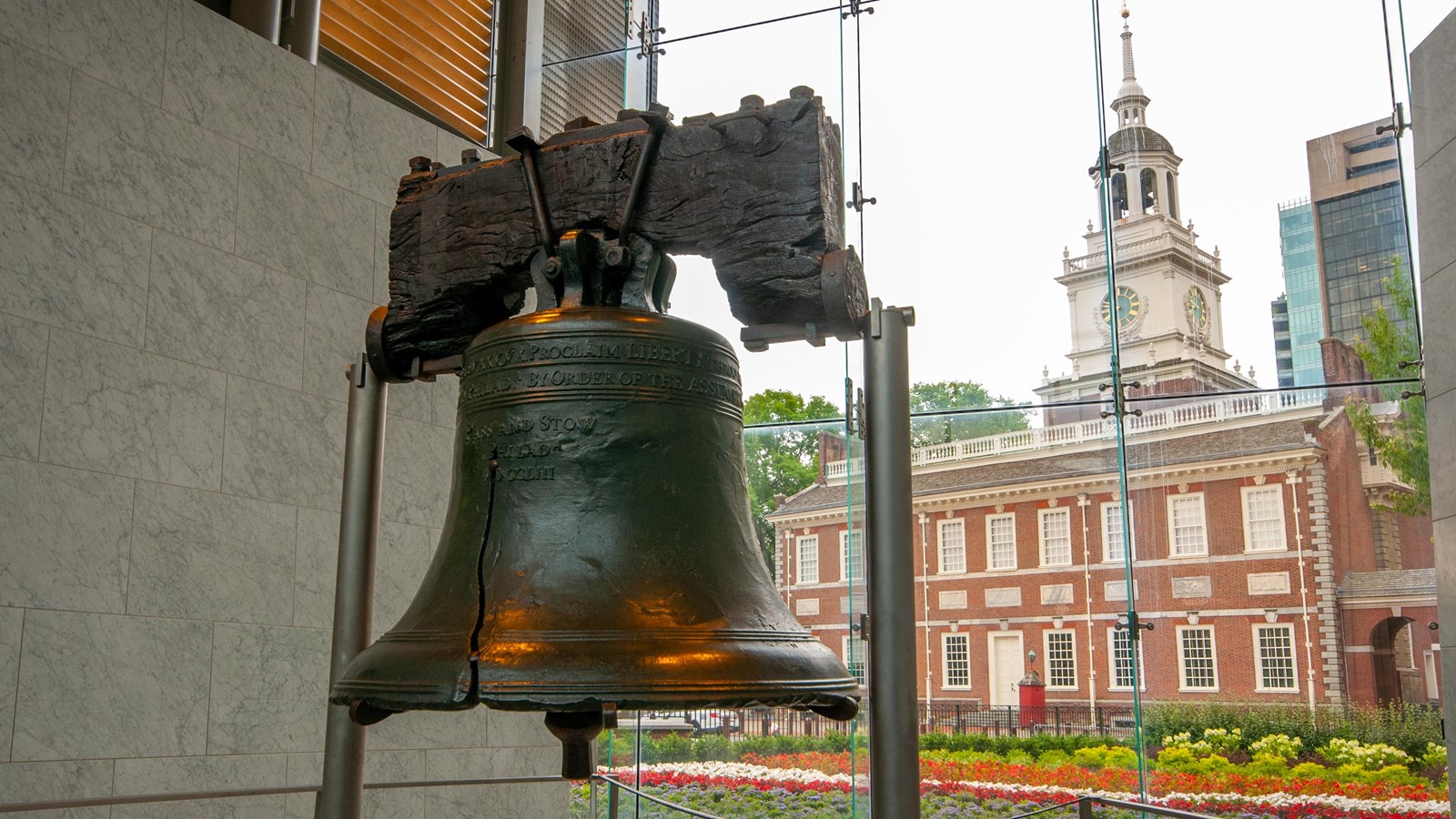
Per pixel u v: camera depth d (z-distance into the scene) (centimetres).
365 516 296
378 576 575
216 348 518
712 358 239
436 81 716
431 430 619
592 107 908
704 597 217
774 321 246
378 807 564
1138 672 919
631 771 978
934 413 1038
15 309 445
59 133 470
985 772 983
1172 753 895
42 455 447
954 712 1017
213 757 494
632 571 216
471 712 617
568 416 227
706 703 201
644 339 231
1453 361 580
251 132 550
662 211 244
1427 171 609
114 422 474
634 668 195
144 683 472
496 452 231
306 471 551
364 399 298
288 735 525
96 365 470
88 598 457
